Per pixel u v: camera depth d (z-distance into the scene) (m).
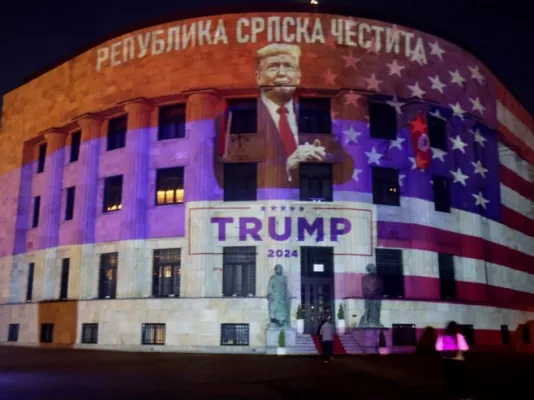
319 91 34.88
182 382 16.56
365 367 22.09
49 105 41.91
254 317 31.86
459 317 35.66
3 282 42.62
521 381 17.48
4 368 21.23
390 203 35.41
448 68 38.47
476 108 39.94
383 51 36.12
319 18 35.59
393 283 34.41
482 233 39.34
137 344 33.19
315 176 34.72
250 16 35.44
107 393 14.08
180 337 32.28
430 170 36.72
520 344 40.56
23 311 39.78
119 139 38.22
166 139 36.09
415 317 33.50
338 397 13.70
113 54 38.03
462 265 37.50
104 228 36.88
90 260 37.03
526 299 43.91
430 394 14.39
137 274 34.56
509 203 43.62
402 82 36.12
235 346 31.52
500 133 42.47
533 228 47.25
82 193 37.81
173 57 35.78
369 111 36.03
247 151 34.34
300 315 31.56
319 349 30.20
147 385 15.79
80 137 40.38
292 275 32.53
